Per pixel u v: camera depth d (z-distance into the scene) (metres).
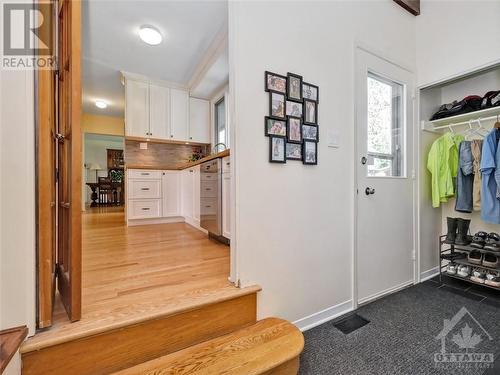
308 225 1.62
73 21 1.03
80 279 1.03
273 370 1.04
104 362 0.99
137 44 2.88
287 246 1.53
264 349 1.10
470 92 2.36
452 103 2.35
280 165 1.51
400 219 2.19
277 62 1.49
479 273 2.08
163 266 1.76
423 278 2.38
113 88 4.11
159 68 3.52
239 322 1.32
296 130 1.57
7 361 0.77
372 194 1.98
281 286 1.50
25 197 0.91
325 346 1.37
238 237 1.36
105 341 0.99
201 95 4.23
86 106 4.89
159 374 0.95
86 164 7.70
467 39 2.12
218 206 2.40
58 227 1.35
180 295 1.27
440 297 1.99
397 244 2.16
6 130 0.89
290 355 1.06
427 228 2.45
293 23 1.57
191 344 1.18
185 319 1.16
